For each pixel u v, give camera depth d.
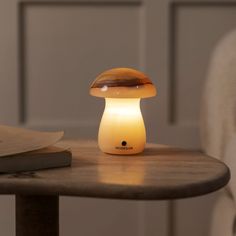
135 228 2.16
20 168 1.21
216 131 1.80
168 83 2.11
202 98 1.94
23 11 2.08
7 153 1.20
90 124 2.12
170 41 2.11
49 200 1.27
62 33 2.10
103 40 2.11
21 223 1.27
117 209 2.15
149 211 2.15
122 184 1.14
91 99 2.12
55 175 1.19
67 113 2.12
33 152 1.23
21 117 2.11
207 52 2.13
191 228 2.17
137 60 2.11
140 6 2.10
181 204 2.16
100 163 1.29
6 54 2.08
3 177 1.17
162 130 2.12
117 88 1.34
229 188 1.71
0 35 2.07
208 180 1.17
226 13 2.12
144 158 1.34
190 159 1.34
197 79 2.13
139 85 1.35
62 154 1.25
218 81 1.82
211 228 1.97
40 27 2.09
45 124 2.11
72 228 2.15
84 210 2.15
